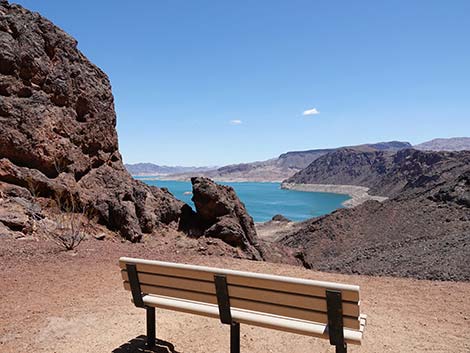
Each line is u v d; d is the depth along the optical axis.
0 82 11.56
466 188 36.75
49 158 11.92
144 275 3.99
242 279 3.38
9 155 11.36
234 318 3.50
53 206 11.39
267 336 4.52
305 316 3.20
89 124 13.70
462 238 21.31
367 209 40.88
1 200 10.05
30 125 11.68
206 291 3.67
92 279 6.77
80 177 13.06
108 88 14.96
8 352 3.89
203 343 4.24
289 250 15.89
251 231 14.30
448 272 14.61
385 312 5.83
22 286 6.13
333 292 2.98
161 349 3.99
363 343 4.46
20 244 8.39
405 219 35.94
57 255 8.12
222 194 13.76
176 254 9.93
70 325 4.57
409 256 20.05
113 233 11.50
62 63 13.22
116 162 14.83
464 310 5.95
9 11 12.46
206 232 12.84
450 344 4.54
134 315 4.98
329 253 33.91
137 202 12.75
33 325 4.56
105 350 3.94
